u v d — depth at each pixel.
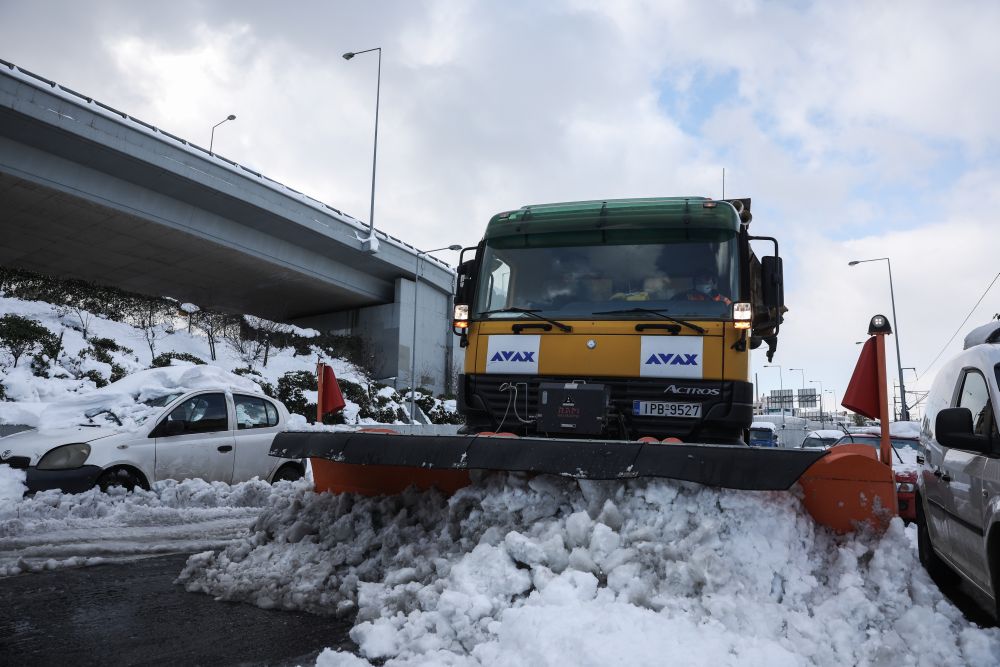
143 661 3.94
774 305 6.72
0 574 5.94
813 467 4.40
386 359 46.75
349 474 6.04
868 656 3.49
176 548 7.09
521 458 4.72
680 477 4.30
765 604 3.81
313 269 42.03
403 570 4.77
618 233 6.80
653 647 3.35
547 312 6.69
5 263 37.66
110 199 31.22
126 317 33.75
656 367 6.24
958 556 5.37
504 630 3.67
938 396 6.59
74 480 9.12
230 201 35.16
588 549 4.22
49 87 27.92
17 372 21.67
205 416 10.81
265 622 4.62
